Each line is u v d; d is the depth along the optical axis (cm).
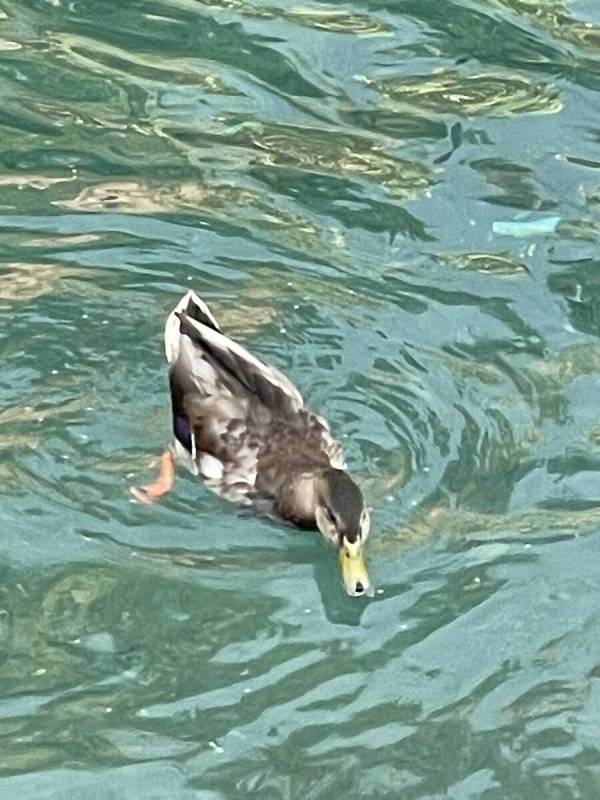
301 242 1197
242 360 1077
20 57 1351
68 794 866
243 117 1305
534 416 1092
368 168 1265
